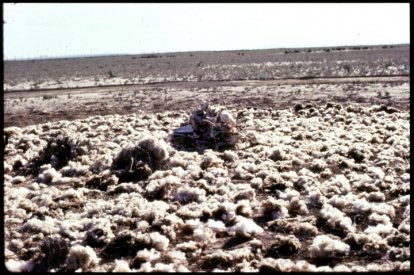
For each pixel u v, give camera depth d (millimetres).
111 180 9711
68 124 17828
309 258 6211
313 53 104125
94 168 10883
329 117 16922
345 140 13023
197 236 6816
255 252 6359
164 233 6945
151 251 6270
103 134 15094
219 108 13891
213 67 65375
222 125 13258
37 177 10641
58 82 48031
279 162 10883
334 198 8250
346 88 28672
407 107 20125
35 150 12930
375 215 7426
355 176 9766
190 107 23031
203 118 13516
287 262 5859
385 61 57812
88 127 16297
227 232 7047
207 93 29531
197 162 11086
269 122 16281
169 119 18000
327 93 26625
